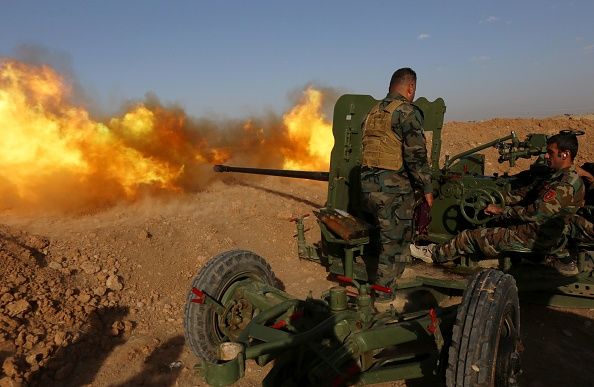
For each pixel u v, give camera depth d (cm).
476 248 431
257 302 348
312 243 634
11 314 399
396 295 386
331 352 278
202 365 226
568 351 392
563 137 393
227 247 609
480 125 1318
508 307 265
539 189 437
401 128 336
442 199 478
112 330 421
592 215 423
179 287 518
